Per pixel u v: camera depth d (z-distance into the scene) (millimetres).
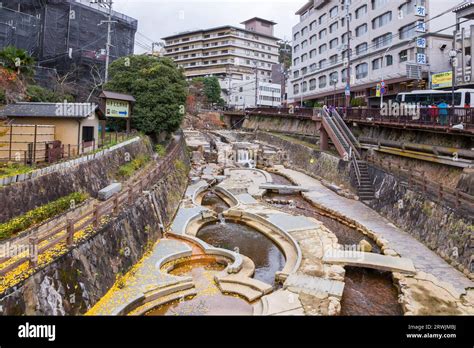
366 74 44812
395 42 39375
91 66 41000
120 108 27125
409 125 24734
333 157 32500
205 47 100938
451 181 20828
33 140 16828
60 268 9953
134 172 22469
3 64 25469
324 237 18844
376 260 15344
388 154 27969
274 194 30766
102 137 23438
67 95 32469
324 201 26531
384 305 12672
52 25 41438
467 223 14867
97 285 11344
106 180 19047
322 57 57000
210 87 81500
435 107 23703
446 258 15539
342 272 14477
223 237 20172
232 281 13992
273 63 105062
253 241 19641
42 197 13570
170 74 32438
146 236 16328
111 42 48312
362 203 26016
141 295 11891
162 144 34250
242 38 97875
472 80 31141
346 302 12836
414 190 20188
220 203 28250
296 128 49344
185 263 15938
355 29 47281
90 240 11750
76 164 16500
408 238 18453
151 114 29859
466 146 21250
